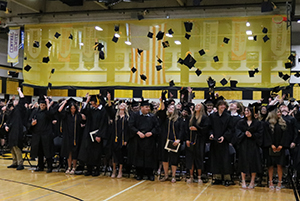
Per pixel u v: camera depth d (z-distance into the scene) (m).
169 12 13.76
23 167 8.35
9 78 17.52
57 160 9.39
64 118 7.86
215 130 6.88
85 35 14.25
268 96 12.02
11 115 8.36
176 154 7.05
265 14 12.54
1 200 5.17
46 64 14.66
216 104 7.04
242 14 12.88
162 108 7.22
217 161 6.87
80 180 7.03
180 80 13.02
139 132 7.11
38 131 7.91
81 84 14.26
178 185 6.79
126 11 14.09
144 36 13.46
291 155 7.26
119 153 7.44
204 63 12.77
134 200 5.39
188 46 12.95
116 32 13.81
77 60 14.34
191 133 7.02
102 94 7.83
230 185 6.95
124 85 13.66
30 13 15.27
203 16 13.35
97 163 7.57
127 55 13.68
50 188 6.14
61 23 14.53
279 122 6.60
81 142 7.64
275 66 12.06
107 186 6.48
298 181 6.91
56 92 16.95
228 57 12.54
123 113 7.58
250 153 6.65
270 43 12.12
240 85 12.34
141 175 7.33
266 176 7.59
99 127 7.52
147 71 13.42
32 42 14.81
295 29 15.30
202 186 6.76
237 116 6.99
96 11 14.37
